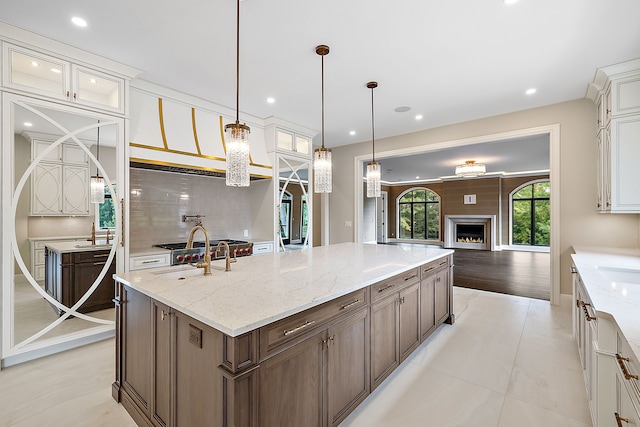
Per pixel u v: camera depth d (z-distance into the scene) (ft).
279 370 4.34
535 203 32.86
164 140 11.03
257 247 14.26
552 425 5.72
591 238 12.04
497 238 33.40
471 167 26.03
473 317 11.55
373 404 6.36
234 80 10.71
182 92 11.73
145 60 9.27
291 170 16.02
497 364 8.00
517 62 9.38
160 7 6.85
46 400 6.41
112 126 9.51
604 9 6.89
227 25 7.55
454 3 6.75
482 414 6.04
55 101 8.29
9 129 7.63
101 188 9.36
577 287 8.54
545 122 13.04
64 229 8.87
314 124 15.90
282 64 9.54
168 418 4.89
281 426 4.37
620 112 9.41
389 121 15.33
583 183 12.19
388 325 7.07
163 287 5.53
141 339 5.65
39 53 8.02
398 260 8.57
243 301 4.74
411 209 41.91
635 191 9.18
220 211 14.94
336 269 7.25
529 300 13.76
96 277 9.45
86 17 7.19
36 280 8.39
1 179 7.57
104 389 6.82
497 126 14.32
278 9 6.95
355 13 7.10
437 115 14.37
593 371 5.23
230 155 7.01
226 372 3.77
